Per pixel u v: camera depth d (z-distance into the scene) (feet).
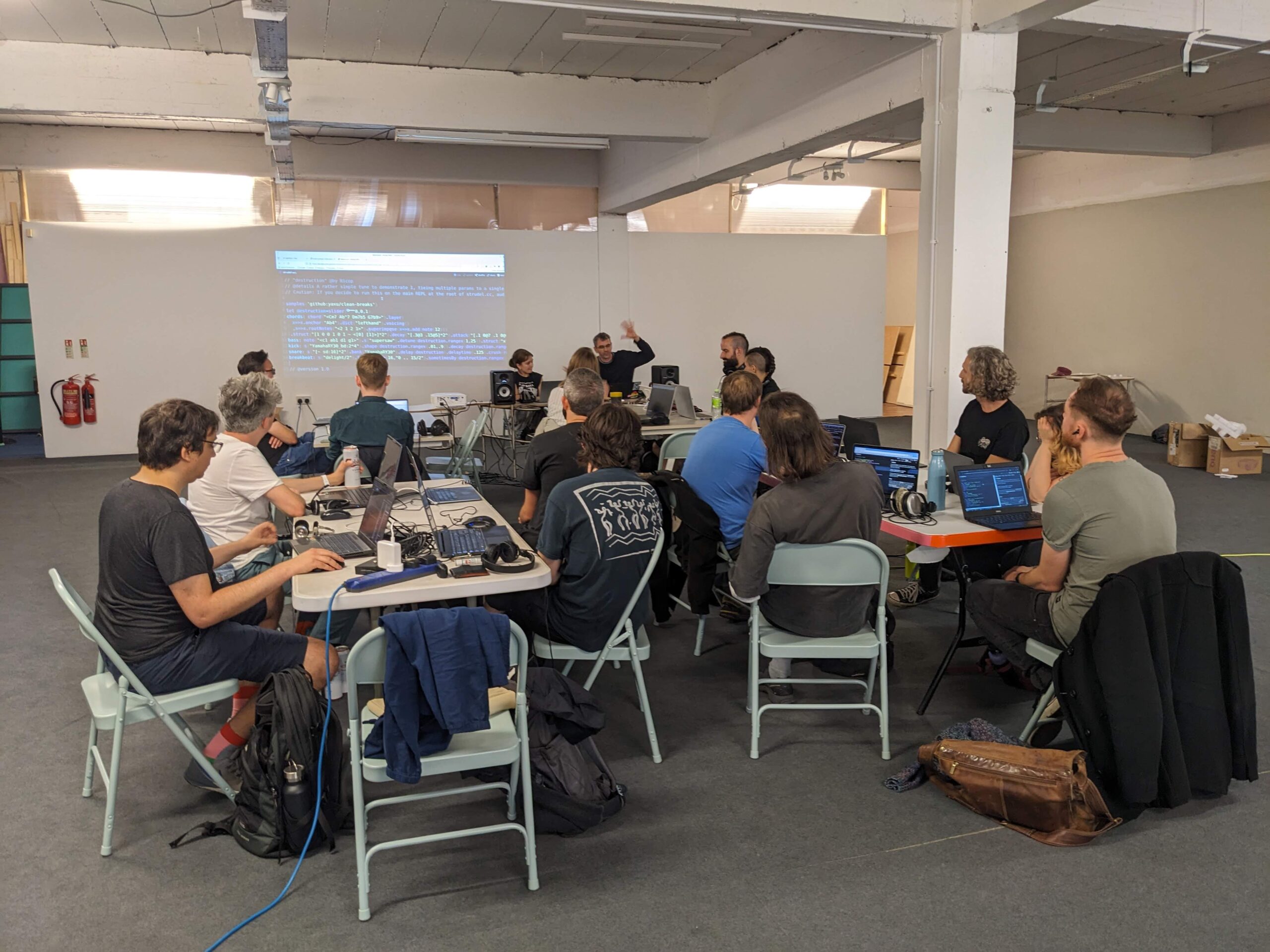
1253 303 29.01
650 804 8.36
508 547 8.57
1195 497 21.80
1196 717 7.81
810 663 11.82
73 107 21.43
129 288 30.25
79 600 7.45
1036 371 38.24
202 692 7.77
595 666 9.06
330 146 32.32
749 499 11.55
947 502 11.36
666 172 28.58
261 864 7.43
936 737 9.66
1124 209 33.50
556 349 35.01
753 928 6.56
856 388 38.32
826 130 19.53
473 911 6.79
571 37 20.86
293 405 32.32
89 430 30.30
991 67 14.83
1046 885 7.04
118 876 7.25
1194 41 14.94
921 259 15.94
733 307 36.58
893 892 6.98
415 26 20.16
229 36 20.77
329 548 8.89
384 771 6.62
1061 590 8.67
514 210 34.91
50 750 9.47
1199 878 7.10
